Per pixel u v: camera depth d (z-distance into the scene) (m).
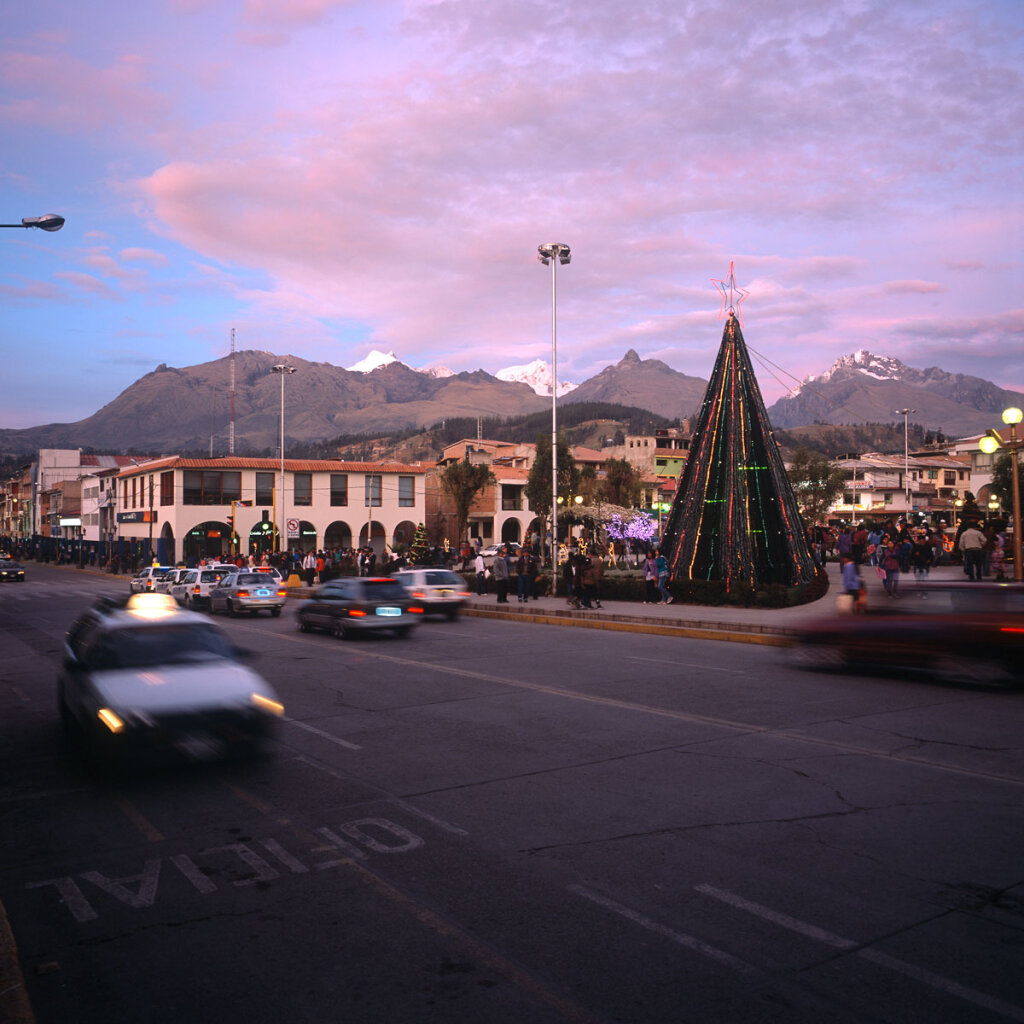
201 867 5.86
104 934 4.84
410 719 10.60
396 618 19.80
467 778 7.91
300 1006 4.02
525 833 6.39
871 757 8.38
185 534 56.88
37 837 6.52
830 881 5.39
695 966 4.34
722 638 19.27
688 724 10.02
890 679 13.16
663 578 26.88
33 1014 3.81
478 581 33.28
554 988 4.14
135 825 6.78
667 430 104.94
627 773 7.96
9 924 4.88
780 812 6.76
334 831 6.54
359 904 5.18
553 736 9.52
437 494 73.69
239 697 8.38
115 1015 3.98
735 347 27.12
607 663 15.30
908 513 65.25
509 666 15.06
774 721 10.12
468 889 5.38
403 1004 4.02
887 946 4.52
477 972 4.32
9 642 21.33
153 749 7.93
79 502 93.31
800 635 14.53
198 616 9.93
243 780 8.00
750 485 26.88
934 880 5.38
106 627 9.28
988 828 6.32
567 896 5.23
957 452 98.94
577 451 90.94
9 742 9.88
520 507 73.31
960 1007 3.92
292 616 27.58
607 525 50.69
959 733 9.38
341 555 47.81
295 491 60.03
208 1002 4.08
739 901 5.12
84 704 8.46
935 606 12.73
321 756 8.84
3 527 145.38
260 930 4.85
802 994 4.05
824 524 57.91
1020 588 11.96
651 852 5.95
